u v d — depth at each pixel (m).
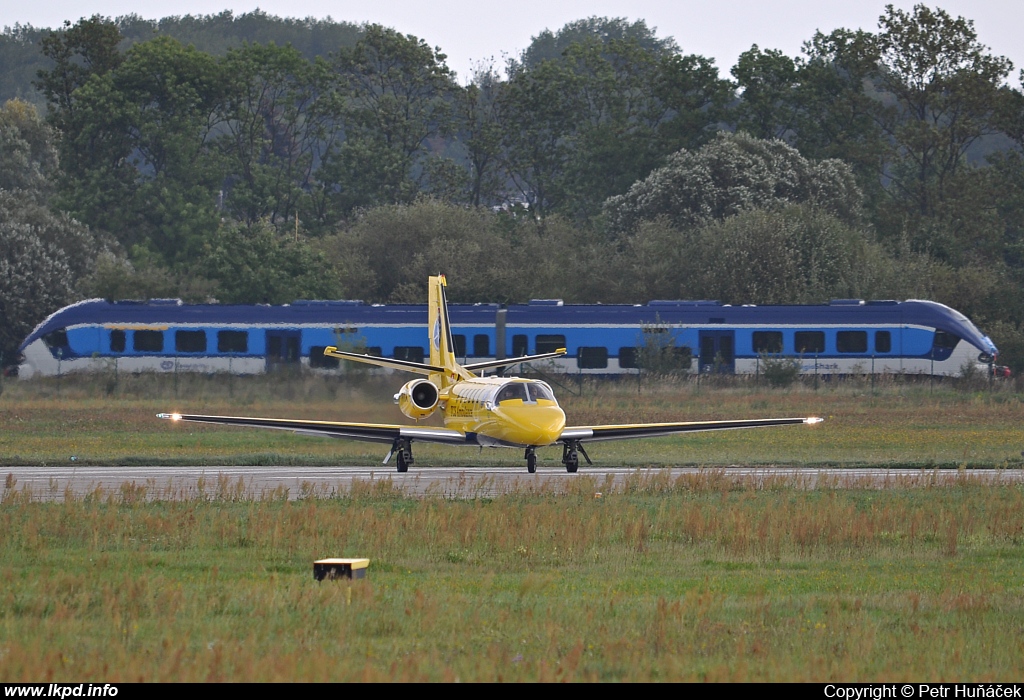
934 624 50.91
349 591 52.72
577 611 50.81
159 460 123.75
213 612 49.59
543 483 102.00
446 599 53.03
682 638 46.69
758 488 97.38
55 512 77.00
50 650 42.91
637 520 74.94
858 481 100.12
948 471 115.56
